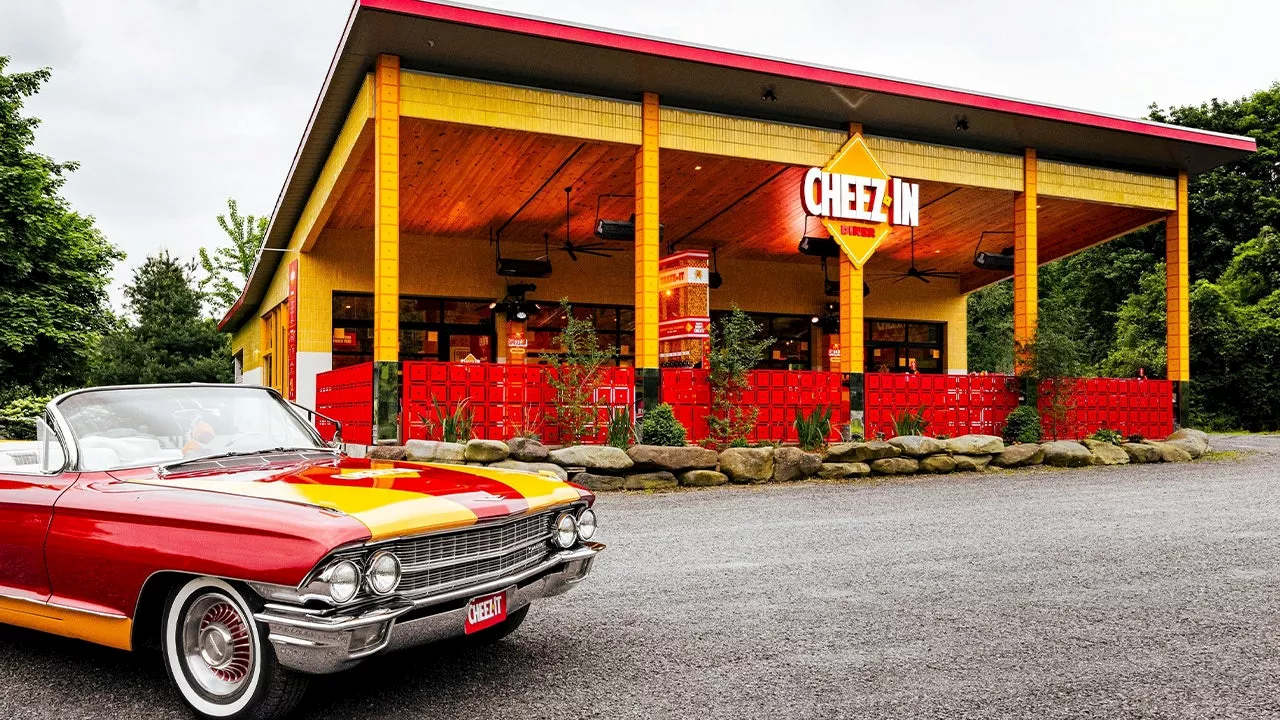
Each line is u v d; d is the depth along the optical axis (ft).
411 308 65.92
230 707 10.57
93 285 81.87
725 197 58.03
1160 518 27.40
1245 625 15.24
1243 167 105.70
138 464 12.91
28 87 79.25
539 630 15.05
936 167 50.29
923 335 85.40
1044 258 77.00
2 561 12.81
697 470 37.45
